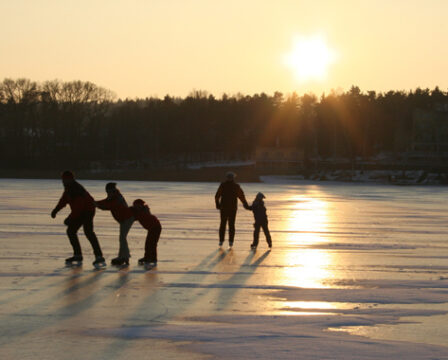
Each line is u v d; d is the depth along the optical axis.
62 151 130.50
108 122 153.62
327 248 14.80
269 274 11.06
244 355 6.40
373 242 16.11
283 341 6.89
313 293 9.41
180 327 7.44
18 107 131.62
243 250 14.30
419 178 98.94
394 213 27.47
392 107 176.75
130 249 14.20
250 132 187.50
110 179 94.81
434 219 24.05
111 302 8.73
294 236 17.53
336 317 7.96
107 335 7.10
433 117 137.50
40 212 24.70
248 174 113.75
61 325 7.51
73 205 11.95
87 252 13.65
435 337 7.11
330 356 6.37
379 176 102.31
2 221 20.66
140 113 164.88
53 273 10.95
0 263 11.98
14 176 98.88
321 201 38.28
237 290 9.62
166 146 162.75
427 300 8.95
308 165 131.62
